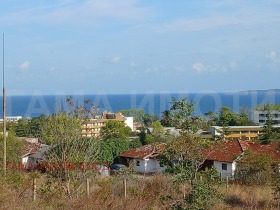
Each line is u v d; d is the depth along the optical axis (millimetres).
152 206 12516
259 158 24812
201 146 10703
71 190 14695
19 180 14078
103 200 12156
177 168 10633
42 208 11031
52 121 15930
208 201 10461
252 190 18656
